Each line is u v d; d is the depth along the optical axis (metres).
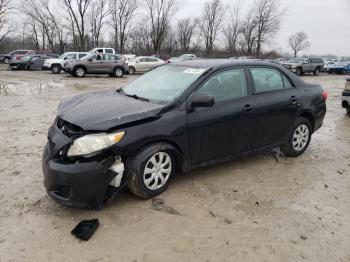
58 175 3.18
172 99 3.91
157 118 3.63
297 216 3.54
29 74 25.05
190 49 70.31
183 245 3.00
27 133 6.45
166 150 3.76
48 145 3.54
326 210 3.69
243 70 4.55
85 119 3.42
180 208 3.61
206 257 2.86
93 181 3.20
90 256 2.83
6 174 4.37
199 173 4.54
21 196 3.78
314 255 2.93
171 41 68.31
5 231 3.12
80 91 13.98
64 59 26.75
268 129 4.76
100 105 3.84
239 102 4.34
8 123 7.29
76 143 3.22
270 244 3.05
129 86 4.80
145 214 3.47
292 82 5.17
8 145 5.62
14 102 10.40
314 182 4.41
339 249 3.02
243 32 69.38
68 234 3.11
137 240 3.05
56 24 62.81
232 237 3.14
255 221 3.41
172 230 3.22
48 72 27.69
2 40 64.31
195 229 3.24
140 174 3.57
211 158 4.23
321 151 5.79
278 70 5.03
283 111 4.87
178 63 4.80
